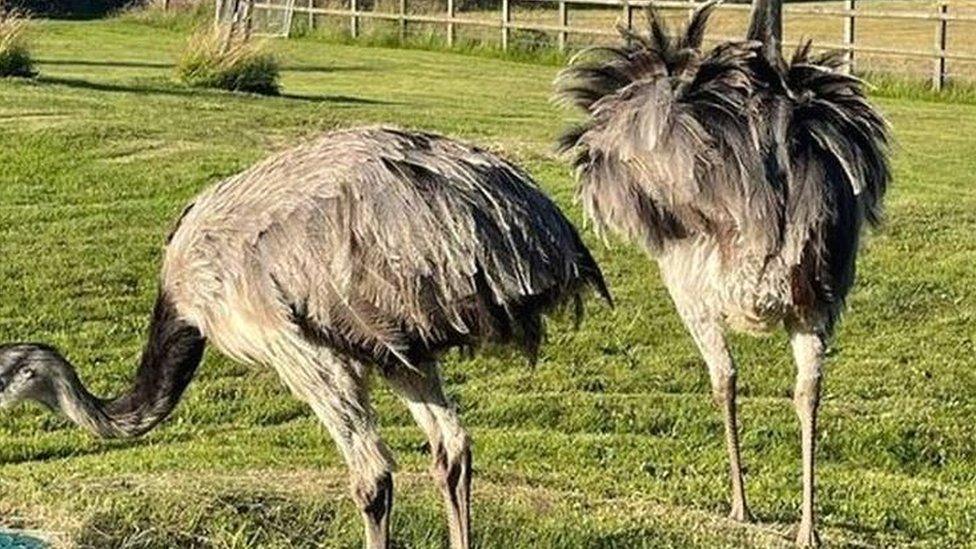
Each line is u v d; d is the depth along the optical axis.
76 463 11.48
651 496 10.84
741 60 10.19
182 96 25.19
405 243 8.38
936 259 17.44
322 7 44.88
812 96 10.05
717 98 10.07
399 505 9.84
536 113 26.14
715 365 10.25
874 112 10.21
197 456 11.59
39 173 19.55
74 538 9.27
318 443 12.14
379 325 8.45
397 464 11.01
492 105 27.27
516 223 8.52
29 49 27.70
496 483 10.71
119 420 8.87
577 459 11.92
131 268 16.22
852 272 10.12
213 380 13.41
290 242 8.49
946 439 12.92
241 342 8.73
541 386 13.73
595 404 13.27
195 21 42.75
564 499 10.26
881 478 11.96
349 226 8.41
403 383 8.81
